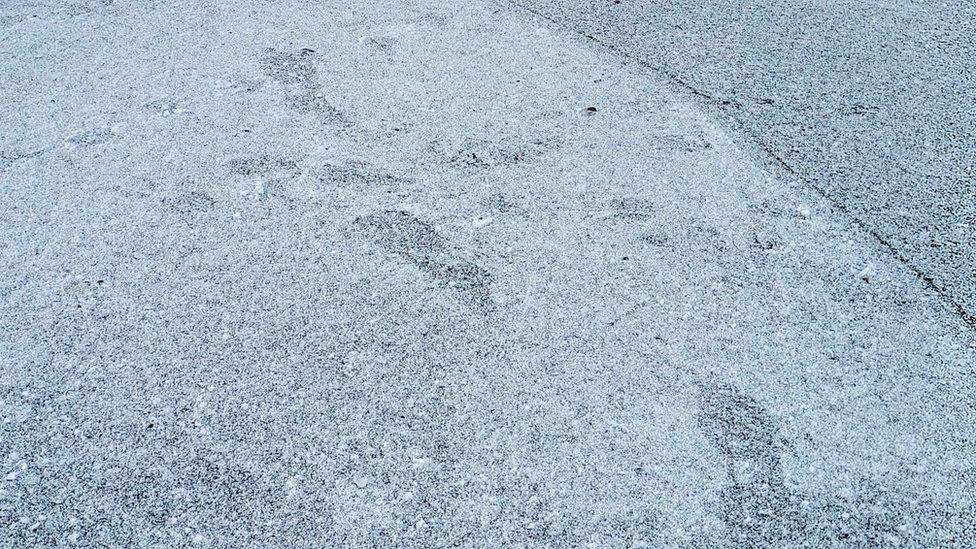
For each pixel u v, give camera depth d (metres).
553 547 1.62
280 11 3.72
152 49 3.39
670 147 2.76
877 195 2.52
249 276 2.25
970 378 1.93
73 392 1.92
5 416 1.87
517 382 1.94
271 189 2.58
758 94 3.05
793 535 1.63
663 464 1.76
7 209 2.48
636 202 2.52
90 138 2.82
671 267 2.27
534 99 3.04
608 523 1.65
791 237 2.37
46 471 1.75
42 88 3.11
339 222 2.44
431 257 2.31
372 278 2.24
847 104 2.98
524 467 1.76
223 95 3.07
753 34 3.49
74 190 2.57
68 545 1.62
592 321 2.11
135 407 1.89
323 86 3.13
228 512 1.68
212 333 2.07
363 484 1.73
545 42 3.45
